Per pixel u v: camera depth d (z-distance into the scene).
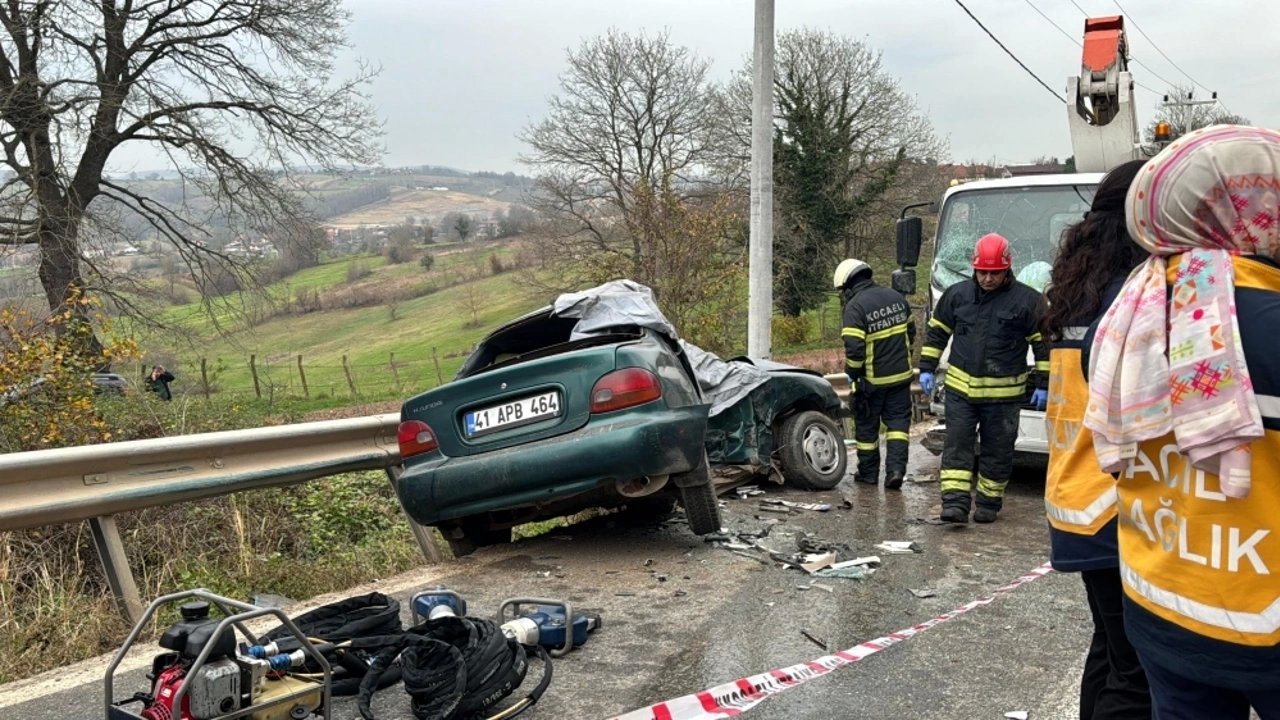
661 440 5.34
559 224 30.14
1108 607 2.62
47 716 3.80
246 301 22.91
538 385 5.53
